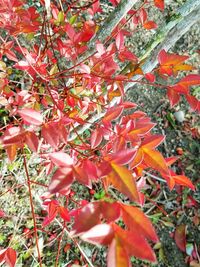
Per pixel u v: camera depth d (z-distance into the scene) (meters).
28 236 0.67
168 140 0.92
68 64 0.57
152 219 0.81
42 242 0.68
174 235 0.82
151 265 0.77
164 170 0.27
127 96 0.91
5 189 0.66
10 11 0.44
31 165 0.67
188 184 0.34
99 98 0.48
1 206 0.66
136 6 0.88
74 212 0.39
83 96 0.49
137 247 0.17
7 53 0.47
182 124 0.95
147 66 0.51
